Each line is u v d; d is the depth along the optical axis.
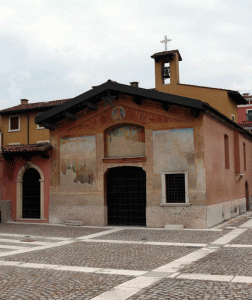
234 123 22.28
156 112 18.02
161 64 27.70
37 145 20.59
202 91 26.34
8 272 8.75
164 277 7.94
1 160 20.92
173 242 13.06
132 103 18.53
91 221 19.08
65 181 19.91
